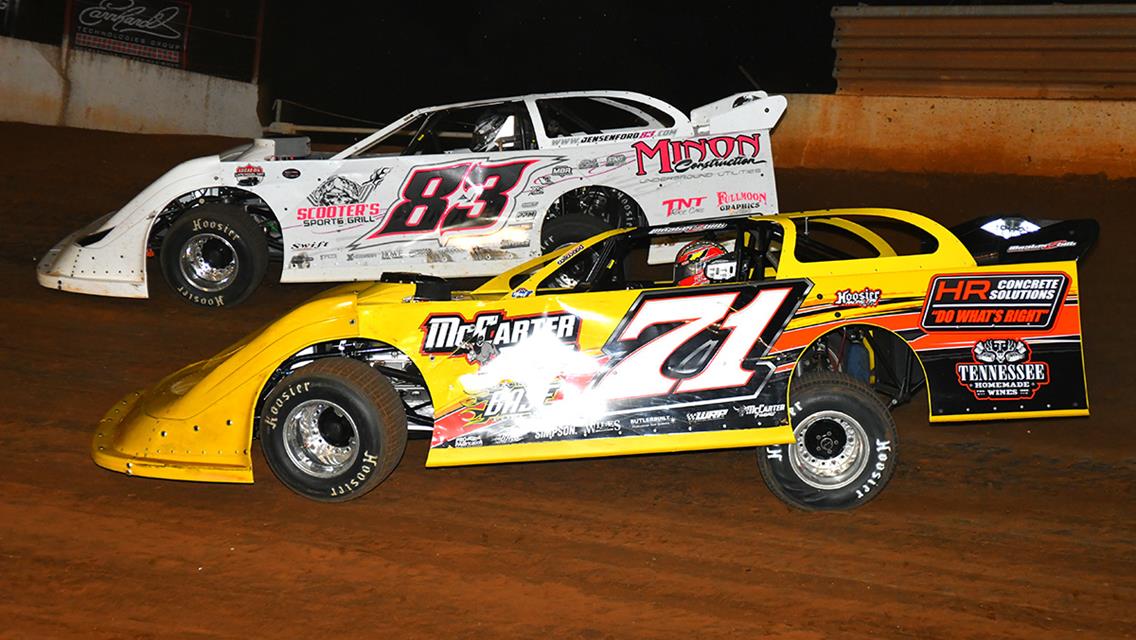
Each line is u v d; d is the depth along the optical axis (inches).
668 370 206.8
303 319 207.5
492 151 322.3
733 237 233.9
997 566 189.5
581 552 193.6
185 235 313.6
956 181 456.1
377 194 313.4
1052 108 451.2
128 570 182.2
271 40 647.1
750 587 181.6
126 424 219.3
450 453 206.4
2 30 616.1
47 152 513.3
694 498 217.0
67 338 295.9
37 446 231.1
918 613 173.6
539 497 216.8
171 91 615.2
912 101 475.5
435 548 193.6
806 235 230.7
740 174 319.6
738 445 203.3
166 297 332.2
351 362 205.9
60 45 602.5
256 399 207.0
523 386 206.8
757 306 206.7
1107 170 442.6
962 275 207.8
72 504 205.8
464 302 208.8
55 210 424.2
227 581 179.8
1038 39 455.8
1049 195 430.9
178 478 205.9
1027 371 207.2
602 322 207.6
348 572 183.9
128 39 608.7
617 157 316.8
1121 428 254.5
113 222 315.6
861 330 229.3
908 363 227.1
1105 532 202.7
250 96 631.8
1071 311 208.1
